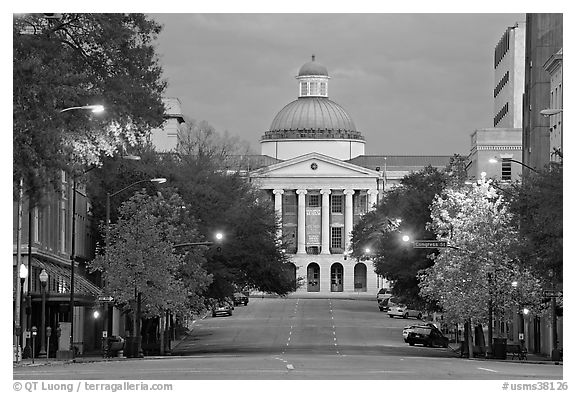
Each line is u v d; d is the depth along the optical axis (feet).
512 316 277.64
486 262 272.31
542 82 400.26
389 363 181.57
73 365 186.29
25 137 175.01
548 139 397.19
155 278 272.31
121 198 347.15
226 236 351.87
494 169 563.07
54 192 188.24
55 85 180.55
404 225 344.69
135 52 209.05
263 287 369.09
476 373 150.92
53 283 293.23
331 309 577.02
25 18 190.70
